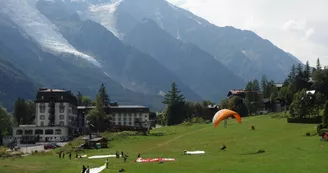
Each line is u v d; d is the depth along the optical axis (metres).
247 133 126.25
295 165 65.75
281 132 120.50
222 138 122.00
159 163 81.50
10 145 185.75
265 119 165.88
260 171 63.34
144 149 119.00
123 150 120.19
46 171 77.25
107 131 185.25
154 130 186.25
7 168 79.69
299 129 121.94
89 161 95.50
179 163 79.62
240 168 67.56
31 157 113.00
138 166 78.75
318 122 137.50
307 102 142.75
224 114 102.44
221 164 74.12
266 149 90.12
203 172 66.75
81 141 151.12
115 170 75.00
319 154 74.88
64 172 75.44
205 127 166.38
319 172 59.53
